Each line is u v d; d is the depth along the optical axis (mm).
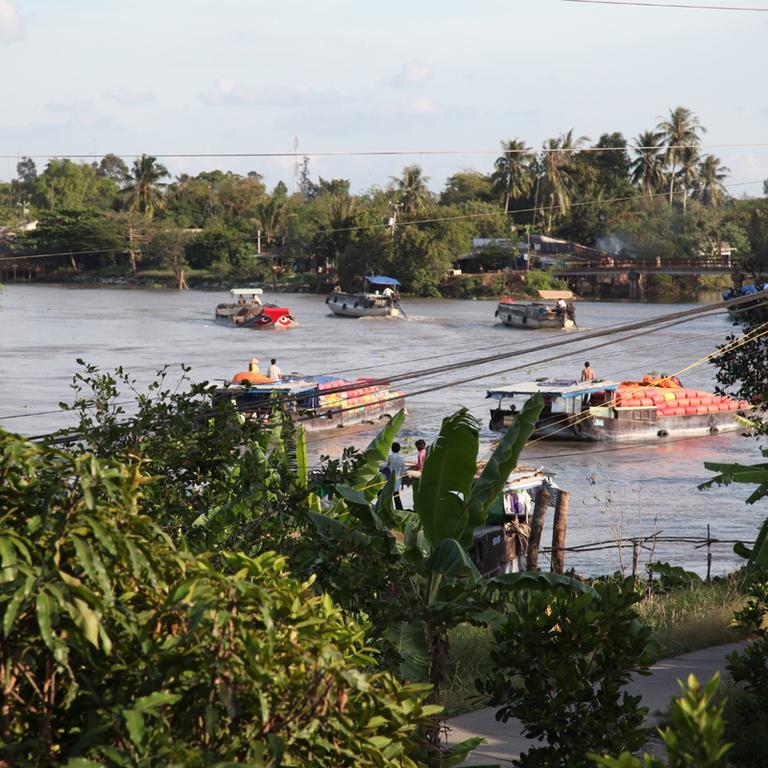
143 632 9188
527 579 19016
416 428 85500
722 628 27094
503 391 83438
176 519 18984
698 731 7977
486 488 20500
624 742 14969
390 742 10414
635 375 117562
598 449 81250
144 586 9773
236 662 9180
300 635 10008
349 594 17016
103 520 9258
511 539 45344
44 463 9469
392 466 46156
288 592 10188
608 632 15258
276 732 9469
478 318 198125
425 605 18359
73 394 94188
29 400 91000
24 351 131875
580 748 14711
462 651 26156
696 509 59781
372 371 116438
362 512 19000
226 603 9484
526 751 18562
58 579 8672
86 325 174750
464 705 21328
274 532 19344
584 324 181000
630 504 61000
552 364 126125
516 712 15492
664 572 39844
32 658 8930
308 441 81000
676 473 71000
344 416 87312
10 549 8547
